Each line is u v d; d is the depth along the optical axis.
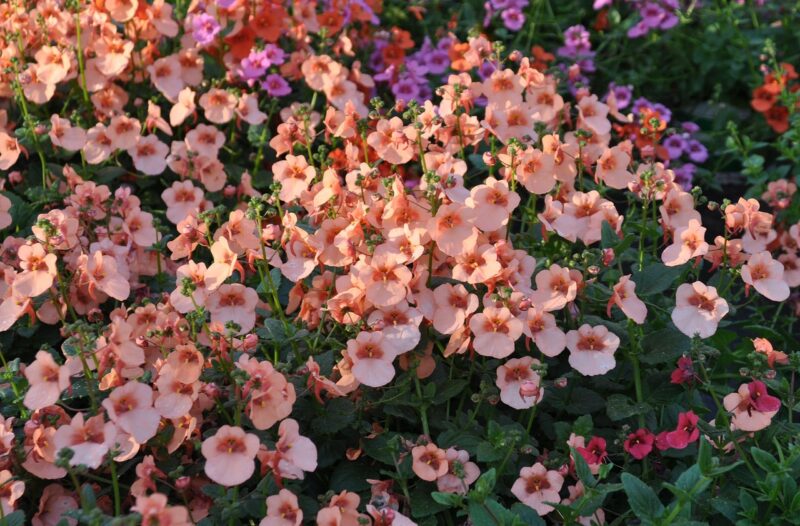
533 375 0.81
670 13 1.28
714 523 0.79
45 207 0.96
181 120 0.99
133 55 1.05
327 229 0.82
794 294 0.99
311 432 0.82
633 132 1.12
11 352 0.88
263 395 0.76
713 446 0.81
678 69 1.30
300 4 1.11
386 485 0.79
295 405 0.81
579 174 0.92
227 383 0.80
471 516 0.75
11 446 0.77
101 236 0.89
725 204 0.85
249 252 0.82
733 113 1.21
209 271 0.80
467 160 1.04
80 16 1.01
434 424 0.82
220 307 0.81
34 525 0.78
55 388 0.76
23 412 0.81
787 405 0.81
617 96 1.19
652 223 0.91
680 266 0.88
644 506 0.75
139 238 0.89
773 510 0.78
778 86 1.17
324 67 1.04
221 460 0.74
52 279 0.80
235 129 1.06
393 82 1.14
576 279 0.81
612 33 1.32
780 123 1.19
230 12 1.06
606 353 0.81
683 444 0.77
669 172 0.89
